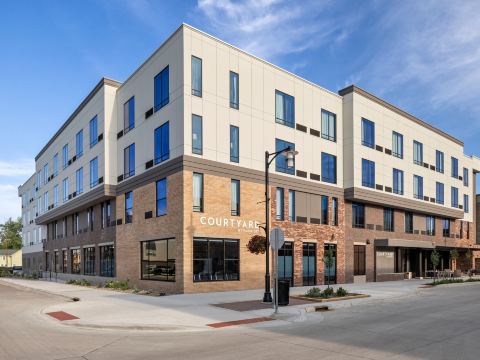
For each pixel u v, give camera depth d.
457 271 44.19
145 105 27.20
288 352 9.20
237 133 25.58
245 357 8.70
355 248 33.22
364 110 33.88
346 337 10.98
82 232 38.34
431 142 43.22
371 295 21.56
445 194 44.97
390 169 36.38
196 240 22.73
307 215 29.38
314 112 30.92
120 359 8.48
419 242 37.56
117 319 13.32
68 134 40.72
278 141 27.94
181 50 23.52
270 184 26.92
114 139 31.23
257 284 25.25
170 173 23.77
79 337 10.82
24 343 10.03
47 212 47.28
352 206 33.38
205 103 24.03
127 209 29.16
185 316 14.03
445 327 12.62
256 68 27.14
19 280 40.75
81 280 33.38
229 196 24.59
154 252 25.36
